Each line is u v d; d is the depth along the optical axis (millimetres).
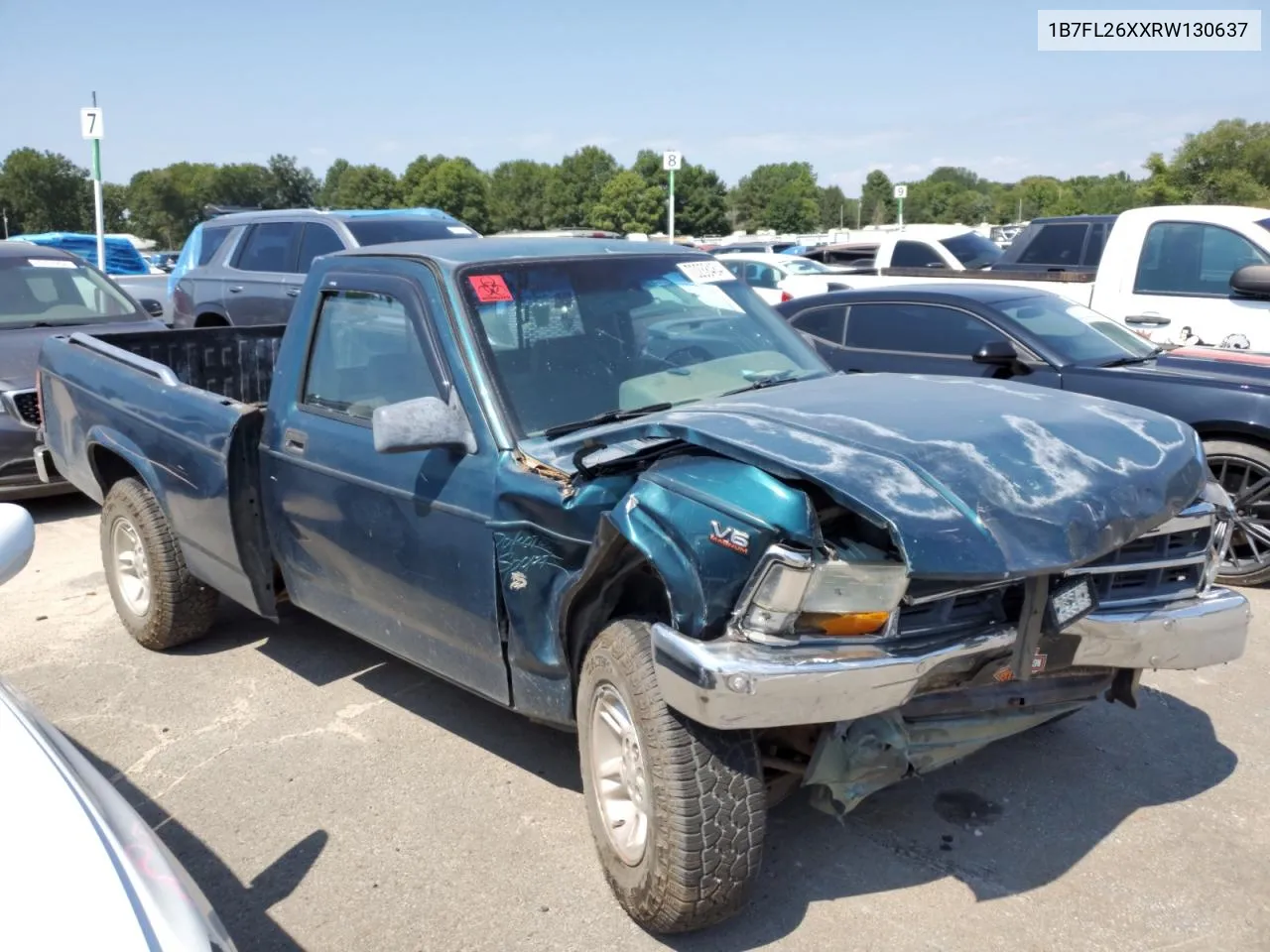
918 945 3025
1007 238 35469
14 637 5617
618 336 3881
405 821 3750
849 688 2621
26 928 1761
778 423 3025
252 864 3533
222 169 122312
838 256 21547
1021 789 3834
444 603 3598
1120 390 6168
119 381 5188
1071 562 2613
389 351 3883
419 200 119688
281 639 5469
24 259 9305
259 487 4438
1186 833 3537
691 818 2789
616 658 2988
